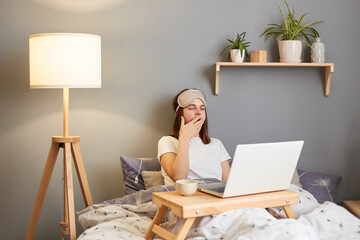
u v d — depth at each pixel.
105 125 2.90
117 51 2.89
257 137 2.99
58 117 2.87
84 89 2.88
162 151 2.54
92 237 1.85
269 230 1.58
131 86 2.91
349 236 1.83
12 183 2.86
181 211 1.62
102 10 2.87
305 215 1.98
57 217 2.89
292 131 3.01
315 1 2.99
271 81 2.99
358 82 3.02
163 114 2.93
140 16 2.89
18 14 2.82
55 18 2.84
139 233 2.01
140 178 2.66
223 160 2.70
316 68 3.00
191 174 2.55
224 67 2.95
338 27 3.00
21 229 2.88
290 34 2.87
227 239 1.69
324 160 3.03
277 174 1.82
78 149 2.53
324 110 3.02
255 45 2.97
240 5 2.95
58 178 2.88
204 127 2.71
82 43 2.34
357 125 3.03
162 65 2.92
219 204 1.68
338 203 3.04
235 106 2.97
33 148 2.86
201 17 2.93
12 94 2.84
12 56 2.83
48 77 2.31
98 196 2.91
